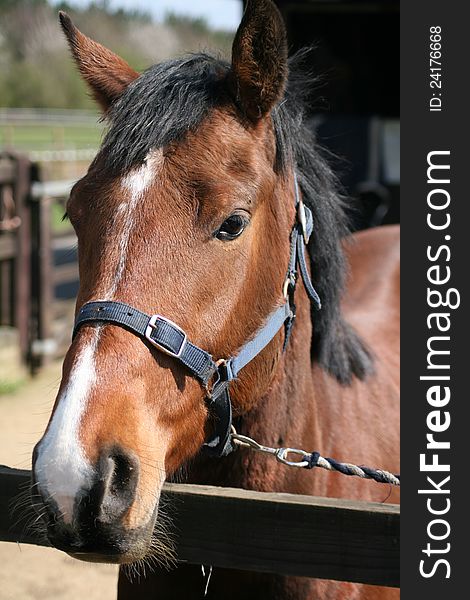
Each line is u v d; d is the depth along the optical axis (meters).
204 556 1.40
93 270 1.37
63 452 1.20
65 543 1.20
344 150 6.61
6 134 15.65
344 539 1.31
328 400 2.00
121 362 1.30
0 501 1.51
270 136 1.58
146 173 1.39
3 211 5.80
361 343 2.33
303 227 1.71
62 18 1.77
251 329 1.54
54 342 6.20
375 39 6.86
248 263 1.47
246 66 1.48
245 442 1.60
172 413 1.39
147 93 1.46
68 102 23.62
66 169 11.60
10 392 5.61
